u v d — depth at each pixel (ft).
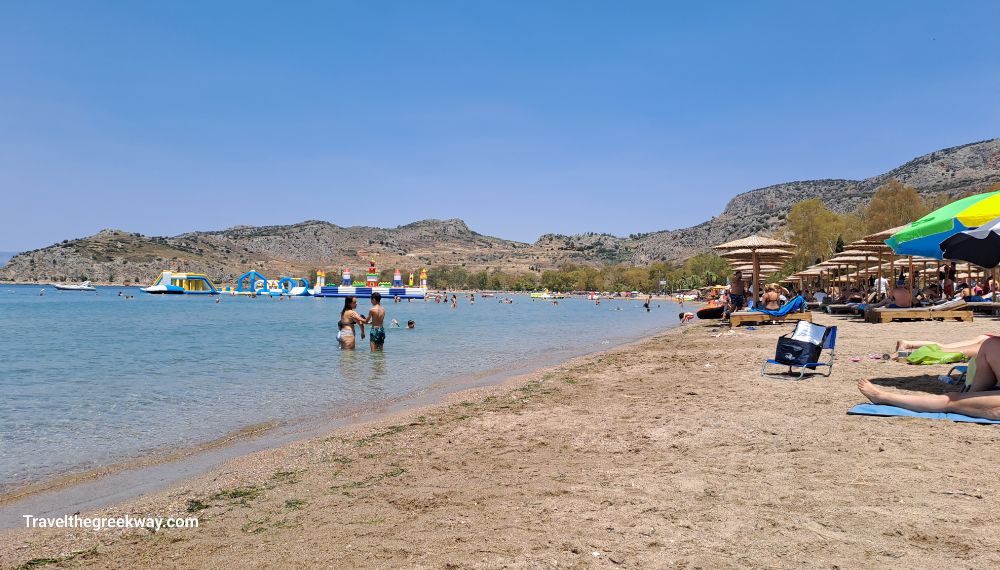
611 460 17.87
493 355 56.39
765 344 51.37
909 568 9.66
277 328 104.12
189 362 51.55
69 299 326.44
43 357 56.49
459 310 216.54
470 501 14.74
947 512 11.98
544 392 32.45
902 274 99.30
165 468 20.45
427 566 10.85
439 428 24.50
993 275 79.10
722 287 118.11
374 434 24.07
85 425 27.32
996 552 10.12
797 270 272.51
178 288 415.03
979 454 15.93
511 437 22.04
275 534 13.37
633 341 69.97
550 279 645.10
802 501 13.03
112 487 18.45
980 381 20.38
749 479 14.88
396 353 58.39
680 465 16.69
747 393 27.96
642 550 10.94
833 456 16.46
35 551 13.33
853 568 9.78
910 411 21.40
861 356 38.32
